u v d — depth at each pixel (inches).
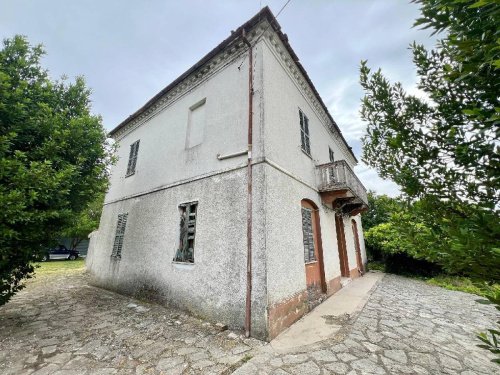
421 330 186.2
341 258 392.8
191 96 308.8
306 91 334.0
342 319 209.3
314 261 270.2
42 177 176.9
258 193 200.1
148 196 321.7
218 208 227.5
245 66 251.0
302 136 304.5
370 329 186.9
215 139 255.3
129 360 144.4
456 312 235.9
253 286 183.2
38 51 223.8
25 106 191.9
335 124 425.1
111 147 269.9
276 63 262.1
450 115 69.4
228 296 197.0
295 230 234.8
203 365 137.6
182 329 189.2
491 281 46.9
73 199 233.5
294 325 196.4
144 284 280.4
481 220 49.0
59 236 228.7
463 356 145.0
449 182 64.7
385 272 522.6
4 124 186.2
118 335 180.1
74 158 226.7
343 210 390.0
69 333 184.5
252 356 146.2
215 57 277.6
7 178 172.7
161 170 315.9
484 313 232.8
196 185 256.7
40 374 131.2
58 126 207.2
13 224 177.5
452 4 49.9
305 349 154.0
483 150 59.0
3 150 169.0
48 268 561.0
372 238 559.5
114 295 304.7
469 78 53.3
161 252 271.7
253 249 190.4
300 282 224.7
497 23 44.6
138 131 403.2
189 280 230.7
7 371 134.2
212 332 182.7
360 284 362.9
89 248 502.0
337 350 152.1
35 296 300.4
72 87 249.0
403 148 74.2
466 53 50.9
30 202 174.1
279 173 226.4
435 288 358.3
